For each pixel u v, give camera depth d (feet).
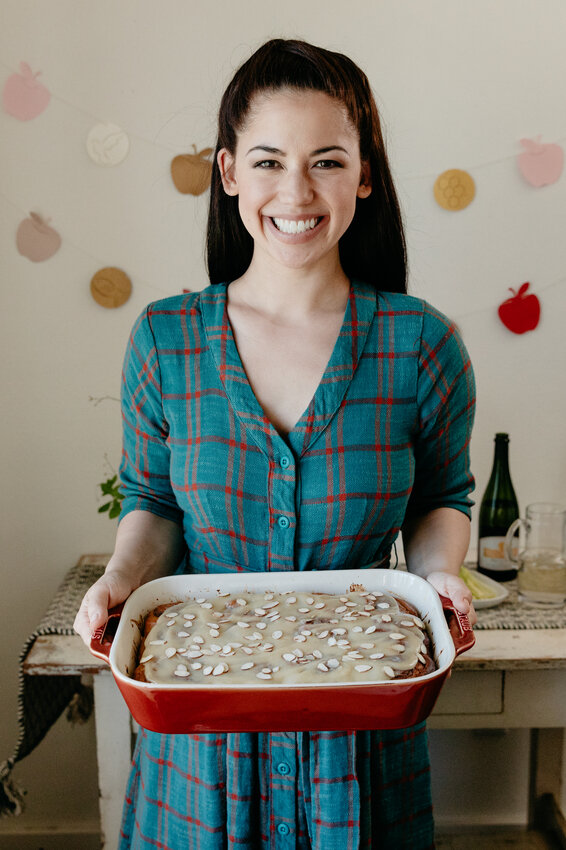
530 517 5.87
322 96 3.30
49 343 6.42
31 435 6.53
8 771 5.13
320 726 2.79
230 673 3.07
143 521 3.93
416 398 3.71
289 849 3.62
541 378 6.63
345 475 3.55
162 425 3.87
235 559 3.68
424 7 6.08
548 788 7.09
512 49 6.15
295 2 6.05
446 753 7.20
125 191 6.25
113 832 5.22
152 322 3.78
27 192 6.21
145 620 3.50
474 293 6.49
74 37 6.04
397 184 6.30
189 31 6.07
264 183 3.37
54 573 6.72
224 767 3.58
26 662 4.92
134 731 5.11
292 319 3.70
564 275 6.48
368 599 3.55
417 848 3.93
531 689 5.28
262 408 3.58
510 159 6.30
